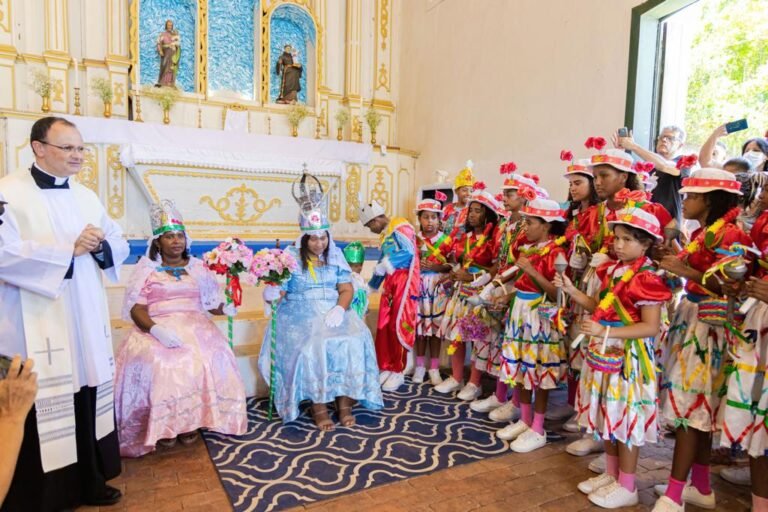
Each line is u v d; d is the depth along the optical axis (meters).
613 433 2.13
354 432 2.86
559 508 2.13
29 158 5.22
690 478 2.34
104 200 5.54
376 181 7.03
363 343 3.05
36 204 1.96
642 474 2.47
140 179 5.46
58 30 6.14
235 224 5.94
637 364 2.16
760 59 3.60
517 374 2.76
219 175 5.80
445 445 2.71
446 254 3.71
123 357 2.61
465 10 6.27
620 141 3.27
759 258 1.89
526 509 2.12
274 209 6.14
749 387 1.87
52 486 1.94
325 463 2.48
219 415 2.68
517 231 3.06
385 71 7.97
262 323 3.65
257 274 2.80
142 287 2.69
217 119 7.02
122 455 2.53
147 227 5.75
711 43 3.93
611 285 2.20
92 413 2.07
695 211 2.09
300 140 6.37
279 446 2.66
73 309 2.01
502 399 3.20
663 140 3.39
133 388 2.54
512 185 3.09
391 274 3.61
